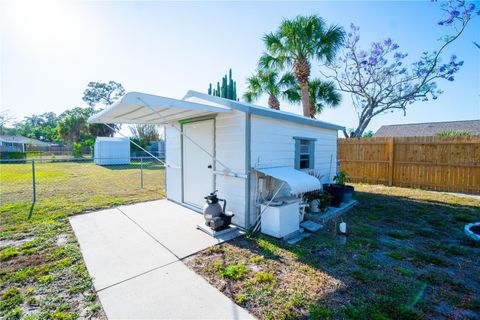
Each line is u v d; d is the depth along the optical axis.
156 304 2.29
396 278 2.76
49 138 49.66
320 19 8.95
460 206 6.19
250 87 12.84
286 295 2.43
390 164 9.43
